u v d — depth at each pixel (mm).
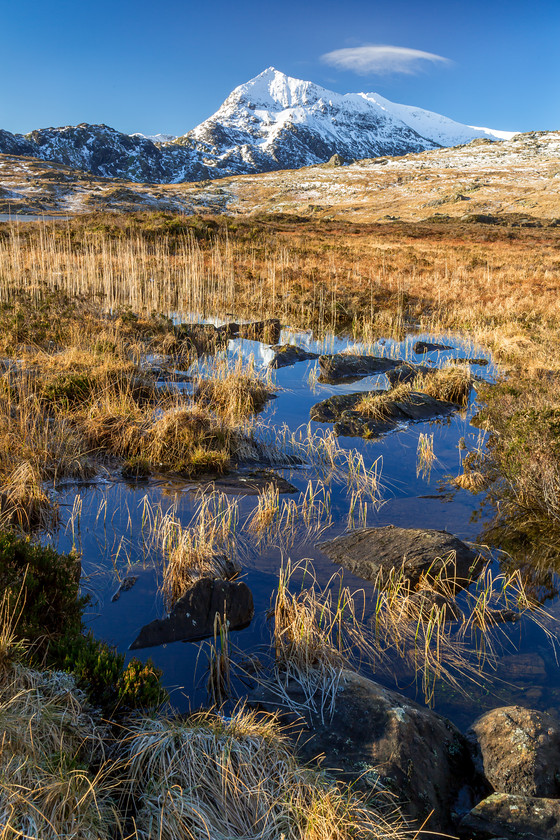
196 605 4371
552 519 6414
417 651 4246
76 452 7281
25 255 24594
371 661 4117
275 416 9898
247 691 3734
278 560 5461
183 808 2531
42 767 2559
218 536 5746
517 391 9680
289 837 2486
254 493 6863
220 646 4129
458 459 8289
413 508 6691
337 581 5125
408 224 66500
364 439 9023
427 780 2955
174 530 5668
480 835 2654
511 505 6746
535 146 161250
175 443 7801
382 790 2822
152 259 25656
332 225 61750
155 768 2756
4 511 5645
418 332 17281
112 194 101312
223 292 20375
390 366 13305
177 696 3666
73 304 15734
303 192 127625
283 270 24469
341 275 24531
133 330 13820
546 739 3107
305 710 3381
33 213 76688
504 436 8219
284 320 17828
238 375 10797
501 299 20484
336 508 6641
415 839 2535
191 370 11766
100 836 2375
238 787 2695
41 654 3633
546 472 6617
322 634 4055
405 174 133750
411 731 3164
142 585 4938
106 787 2641
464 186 110750
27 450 6863
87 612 4512
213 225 44312
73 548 5332
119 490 6781
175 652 4109
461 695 3822
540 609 4840
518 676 4023
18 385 8750
